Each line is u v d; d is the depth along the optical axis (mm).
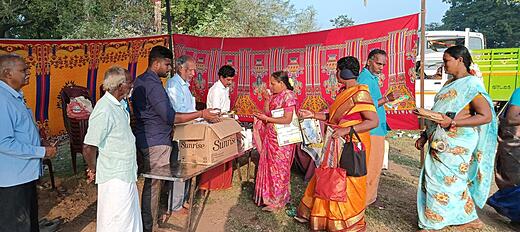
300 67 7531
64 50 5703
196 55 8195
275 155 4453
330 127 3812
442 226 3838
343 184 3623
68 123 5531
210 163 3721
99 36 10070
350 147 3660
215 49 8141
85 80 6137
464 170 3771
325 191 3656
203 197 4965
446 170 3766
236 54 8031
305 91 7520
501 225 4250
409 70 6367
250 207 4652
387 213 4465
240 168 6145
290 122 4410
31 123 3037
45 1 8875
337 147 3717
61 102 5770
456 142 3721
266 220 4285
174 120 3609
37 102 5465
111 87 2932
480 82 3656
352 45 6973
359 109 3602
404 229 4078
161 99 3498
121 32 10828
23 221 2992
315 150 5332
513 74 10367
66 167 6105
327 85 7316
